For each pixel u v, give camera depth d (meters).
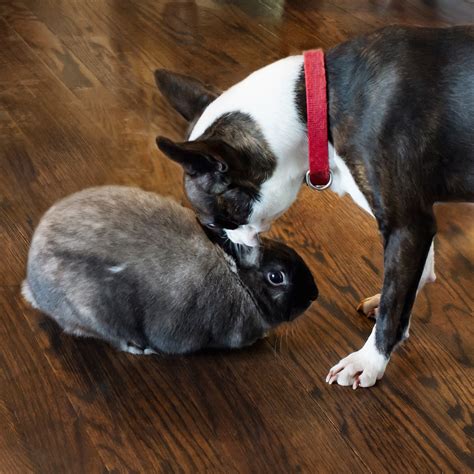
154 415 1.66
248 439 1.61
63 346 1.81
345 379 1.71
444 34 1.55
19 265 2.02
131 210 1.79
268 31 3.11
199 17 3.20
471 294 1.98
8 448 1.57
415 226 1.57
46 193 2.27
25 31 3.06
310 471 1.55
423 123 1.51
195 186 1.55
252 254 1.72
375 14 3.23
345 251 2.11
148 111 2.64
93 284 1.71
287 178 1.62
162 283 1.71
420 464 1.57
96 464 1.55
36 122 2.56
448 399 1.70
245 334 1.79
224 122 1.56
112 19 3.17
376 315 1.79
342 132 1.54
